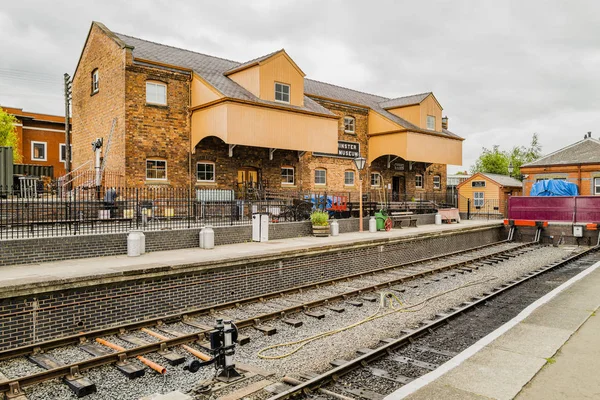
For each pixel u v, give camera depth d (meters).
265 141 19.47
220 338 5.80
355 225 18.73
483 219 29.22
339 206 21.28
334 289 11.48
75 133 22.58
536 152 62.09
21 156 30.14
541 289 11.38
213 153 20.20
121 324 8.28
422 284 12.11
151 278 8.72
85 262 9.70
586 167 31.31
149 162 18.47
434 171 32.50
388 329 8.04
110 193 15.20
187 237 12.50
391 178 29.53
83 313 7.80
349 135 27.08
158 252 11.56
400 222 20.72
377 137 27.89
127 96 17.77
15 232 11.48
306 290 11.33
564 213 21.78
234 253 10.98
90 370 6.04
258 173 22.20
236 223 15.38
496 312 9.16
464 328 8.05
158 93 18.84
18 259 9.28
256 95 20.30
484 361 5.63
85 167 20.95
